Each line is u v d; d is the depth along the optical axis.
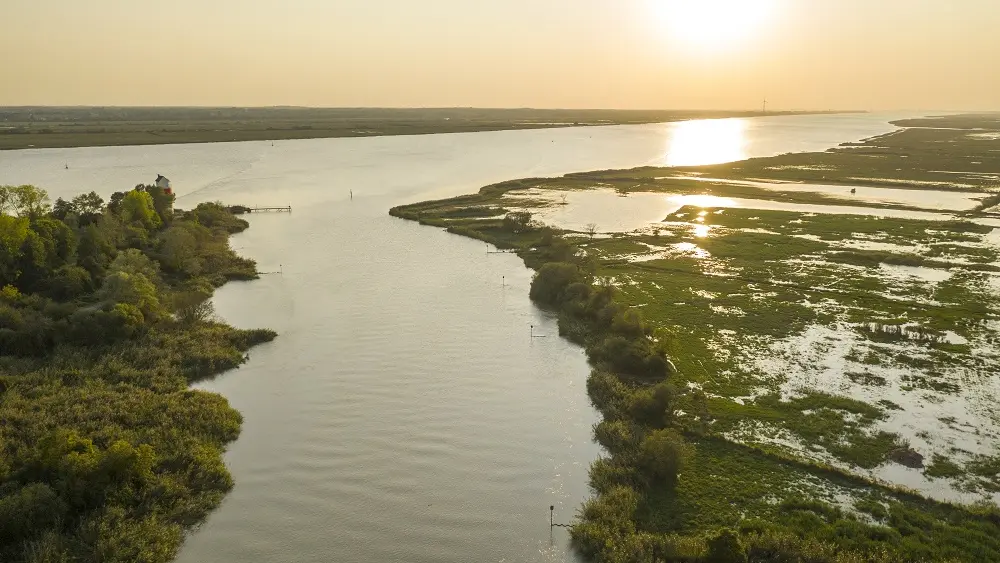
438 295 67.62
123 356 48.38
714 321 58.50
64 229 64.12
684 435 39.81
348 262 79.94
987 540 29.92
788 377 47.50
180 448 37.09
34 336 48.00
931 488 34.44
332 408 44.28
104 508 31.27
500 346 54.78
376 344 54.84
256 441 40.12
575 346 54.88
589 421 42.84
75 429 37.47
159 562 29.34
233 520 32.88
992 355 51.03
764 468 36.34
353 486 35.88
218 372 48.94
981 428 40.47
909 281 70.38
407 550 31.06
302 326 58.66
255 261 80.00
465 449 39.59
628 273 73.38
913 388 45.78
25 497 29.91
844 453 37.66
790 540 29.52
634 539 30.28
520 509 34.09
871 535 30.39
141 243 74.50
